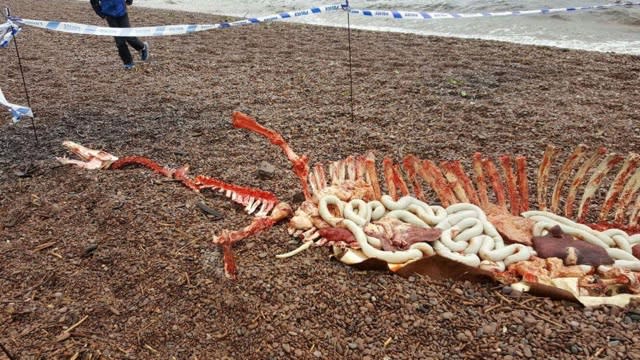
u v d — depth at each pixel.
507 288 3.05
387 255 3.21
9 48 10.96
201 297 3.16
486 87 7.54
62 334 2.93
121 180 4.73
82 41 11.65
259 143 5.75
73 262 3.58
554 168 4.88
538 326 2.79
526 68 8.44
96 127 6.35
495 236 3.30
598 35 10.91
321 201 3.65
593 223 3.64
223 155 5.45
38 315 3.08
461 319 2.88
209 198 4.40
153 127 6.31
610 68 8.25
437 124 6.14
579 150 3.51
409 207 3.61
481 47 10.06
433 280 3.17
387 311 2.97
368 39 11.31
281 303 3.05
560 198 4.34
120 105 7.18
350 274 3.27
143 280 3.35
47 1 19.91
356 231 3.39
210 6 19.39
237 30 12.84
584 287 2.97
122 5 8.53
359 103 7.01
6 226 4.09
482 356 2.65
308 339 2.80
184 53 10.37
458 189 3.64
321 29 12.77
